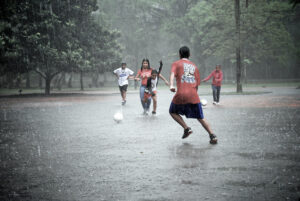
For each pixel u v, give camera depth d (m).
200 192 3.33
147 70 11.57
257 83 53.91
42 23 26.72
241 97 20.11
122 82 16.61
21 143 6.36
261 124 8.38
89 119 10.43
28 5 26.14
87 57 31.58
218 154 5.08
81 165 4.58
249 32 46.66
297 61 59.47
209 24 50.91
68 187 3.60
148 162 4.68
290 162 4.48
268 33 48.19
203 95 23.22
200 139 6.50
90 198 3.24
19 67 28.00
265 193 3.25
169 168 4.31
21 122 9.79
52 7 29.22
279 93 23.70
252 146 5.64
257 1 45.91
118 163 4.66
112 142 6.38
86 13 31.17
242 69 54.97
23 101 20.77
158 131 7.70
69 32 29.69
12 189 3.56
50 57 27.64
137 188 3.52
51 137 7.06
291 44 49.66
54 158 5.04
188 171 4.13
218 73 15.07
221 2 49.00
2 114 12.29
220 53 48.66
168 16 58.06
